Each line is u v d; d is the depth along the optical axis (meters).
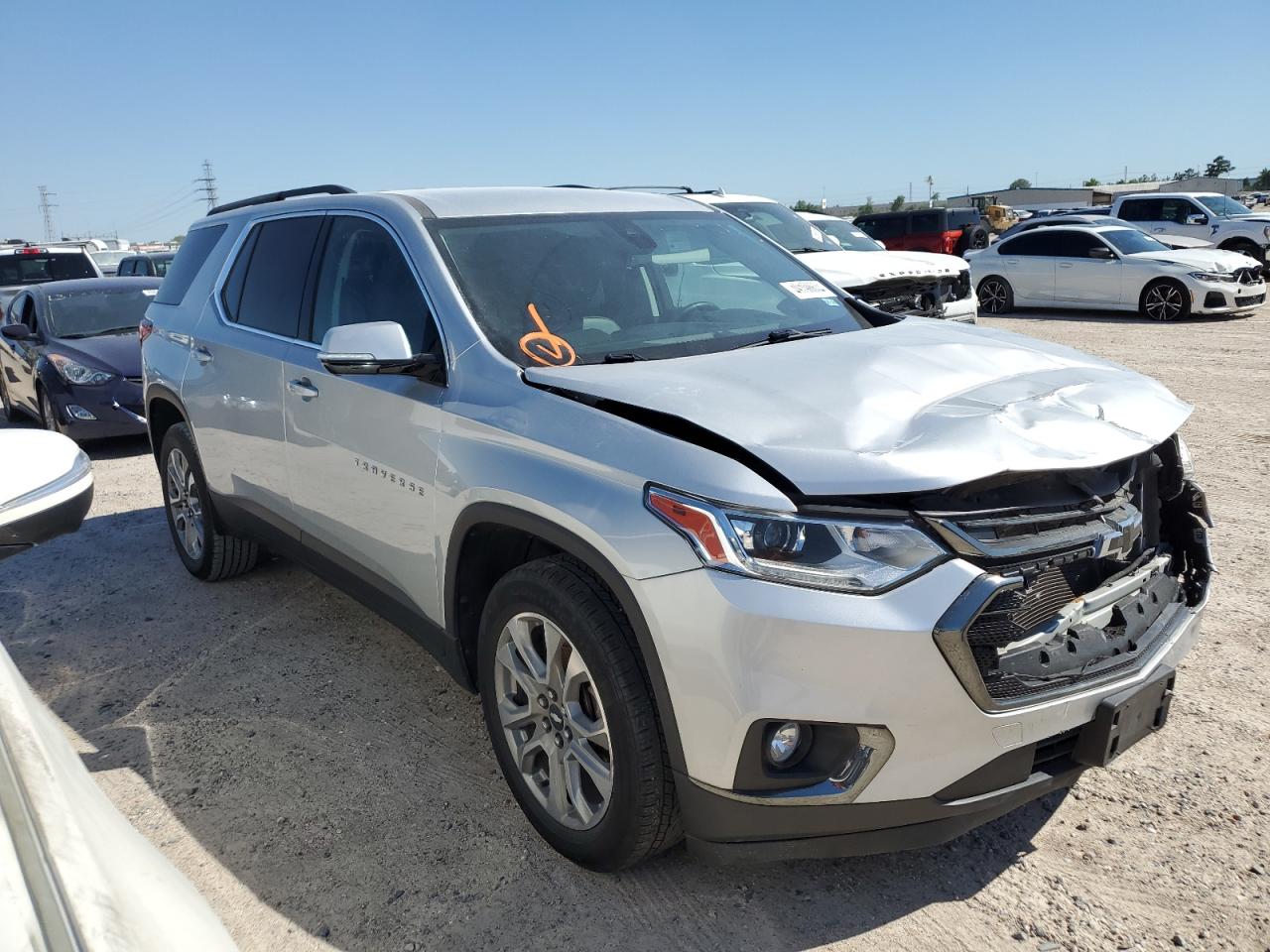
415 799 3.20
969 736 2.30
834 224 12.84
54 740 1.47
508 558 3.13
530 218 3.67
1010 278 16.75
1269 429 7.73
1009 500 2.42
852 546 2.26
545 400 2.81
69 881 1.15
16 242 17.61
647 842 2.58
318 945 2.56
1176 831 2.90
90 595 5.12
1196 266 14.77
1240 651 3.98
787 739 2.33
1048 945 2.48
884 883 2.73
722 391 2.69
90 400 8.57
